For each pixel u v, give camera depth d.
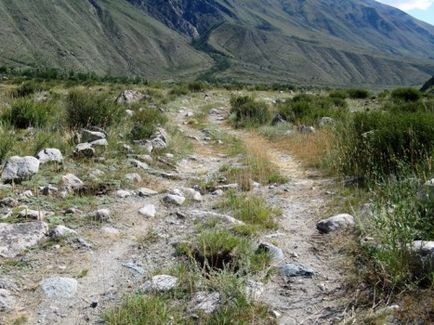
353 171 8.91
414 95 29.70
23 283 4.41
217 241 5.10
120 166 9.21
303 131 15.88
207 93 38.81
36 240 5.30
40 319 3.88
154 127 13.64
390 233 4.53
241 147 13.31
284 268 4.78
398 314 3.68
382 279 4.26
